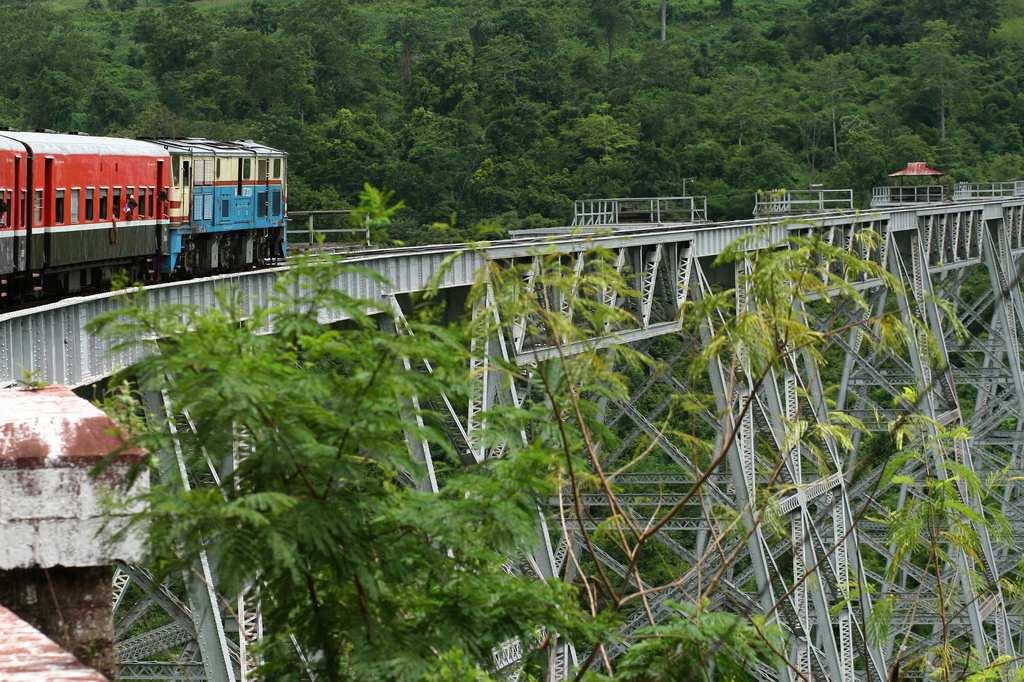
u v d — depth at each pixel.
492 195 101.69
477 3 159.50
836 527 44.47
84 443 7.83
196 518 8.47
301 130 110.50
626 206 96.50
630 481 39.19
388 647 9.38
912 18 158.75
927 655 15.79
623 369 38.06
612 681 11.45
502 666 19.72
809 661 37.88
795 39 157.00
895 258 61.47
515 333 30.69
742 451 39.25
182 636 25.42
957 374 65.06
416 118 111.38
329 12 144.00
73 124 116.25
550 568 28.64
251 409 9.07
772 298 13.73
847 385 52.06
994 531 16.16
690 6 168.38
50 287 38.56
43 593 7.88
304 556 9.02
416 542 9.86
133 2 172.00
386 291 31.95
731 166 112.69
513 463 10.73
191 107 117.19
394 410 9.52
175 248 45.44
